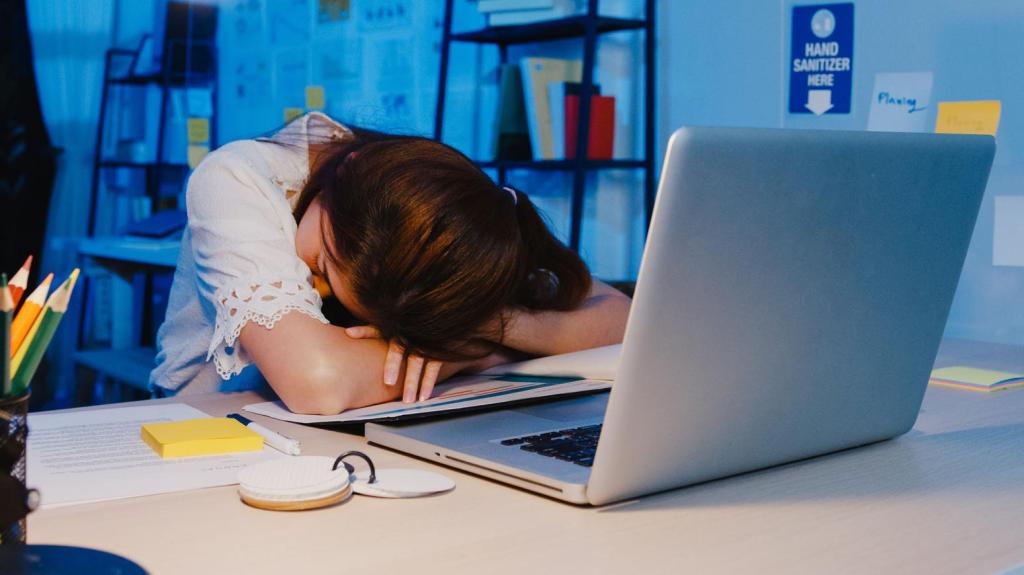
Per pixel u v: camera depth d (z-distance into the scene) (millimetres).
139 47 4305
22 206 4137
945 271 880
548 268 1307
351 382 1043
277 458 840
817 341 787
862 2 2098
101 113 4336
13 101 4102
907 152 788
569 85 2832
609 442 693
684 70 2697
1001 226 1870
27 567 493
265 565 616
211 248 1183
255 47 4426
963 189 855
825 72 2199
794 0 2279
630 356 666
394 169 1003
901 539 670
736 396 746
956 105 1800
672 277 655
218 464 845
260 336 1092
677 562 625
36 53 4359
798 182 707
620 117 2951
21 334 572
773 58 2395
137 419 1014
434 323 1007
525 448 846
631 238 2963
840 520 708
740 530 686
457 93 3484
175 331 1407
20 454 554
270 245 1162
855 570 613
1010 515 722
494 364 1273
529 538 667
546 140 2902
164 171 4324
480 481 806
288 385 1050
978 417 1054
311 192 1231
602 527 690
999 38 1853
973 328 1935
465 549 645
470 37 3086
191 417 1027
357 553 637
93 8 4426
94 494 753
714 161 646
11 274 4109
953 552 646
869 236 784
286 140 1354
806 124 2264
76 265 4434
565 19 2717
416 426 948
